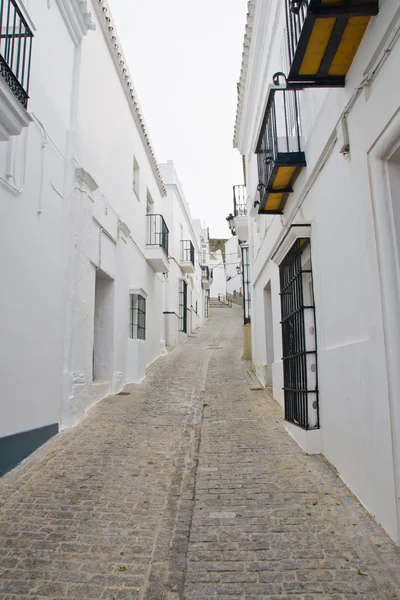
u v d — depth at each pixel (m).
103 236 8.02
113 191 8.77
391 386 3.04
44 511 3.67
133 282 10.64
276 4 6.91
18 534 3.30
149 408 7.32
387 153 3.15
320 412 4.91
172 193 17.86
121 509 3.73
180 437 5.72
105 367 8.47
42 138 5.57
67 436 5.62
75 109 6.67
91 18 7.11
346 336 4.04
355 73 3.56
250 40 8.77
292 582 2.71
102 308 8.65
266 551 3.05
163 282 16.06
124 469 4.60
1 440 4.41
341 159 4.02
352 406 3.84
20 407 4.85
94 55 7.61
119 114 9.44
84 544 3.19
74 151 6.51
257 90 9.34
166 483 4.27
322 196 4.66
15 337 4.77
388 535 3.10
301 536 3.22
